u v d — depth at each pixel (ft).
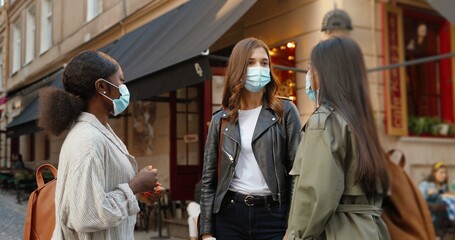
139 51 26.58
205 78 16.93
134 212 6.40
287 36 22.88
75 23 46.91
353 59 6.30
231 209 8.82
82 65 6.68
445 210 18.11
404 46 24.47
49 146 52.90
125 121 36.63
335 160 6.13
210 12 22.58
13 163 60.80
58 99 6.51
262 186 8.74
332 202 6.01
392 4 22.97
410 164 22.08
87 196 5.91
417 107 24.90
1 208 36.76
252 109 9.23
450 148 23.61
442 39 25.59
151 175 6.75
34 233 6.97
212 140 9.44
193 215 19.94
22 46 66.13
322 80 6.45
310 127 6.40
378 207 6.27
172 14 28.53
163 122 31.55
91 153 6.09
